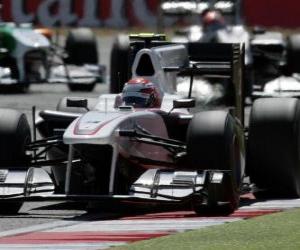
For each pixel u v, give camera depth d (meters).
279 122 38.62
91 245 30.23
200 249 29.58
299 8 124.31
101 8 128.62
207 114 36.47
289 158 38.69
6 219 36.00
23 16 126.38
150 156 37.81
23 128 37.81
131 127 36.38
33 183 36.16
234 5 88.62
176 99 38.56
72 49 81.00
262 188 40.03
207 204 35.59
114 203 38.12
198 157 36.06
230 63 42.62
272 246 30.08
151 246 30.00
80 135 35.22
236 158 37.06
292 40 75.31
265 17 124.88
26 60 77.75
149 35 42.91
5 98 75.62
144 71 39.91
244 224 33.59
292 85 71.12
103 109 38.69
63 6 127.62
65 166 39.19
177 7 91.06
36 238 31.59
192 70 41.31
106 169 36.59
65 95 78.44
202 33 78.00
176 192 35.03
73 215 36.69
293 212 35.97
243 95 43.91
